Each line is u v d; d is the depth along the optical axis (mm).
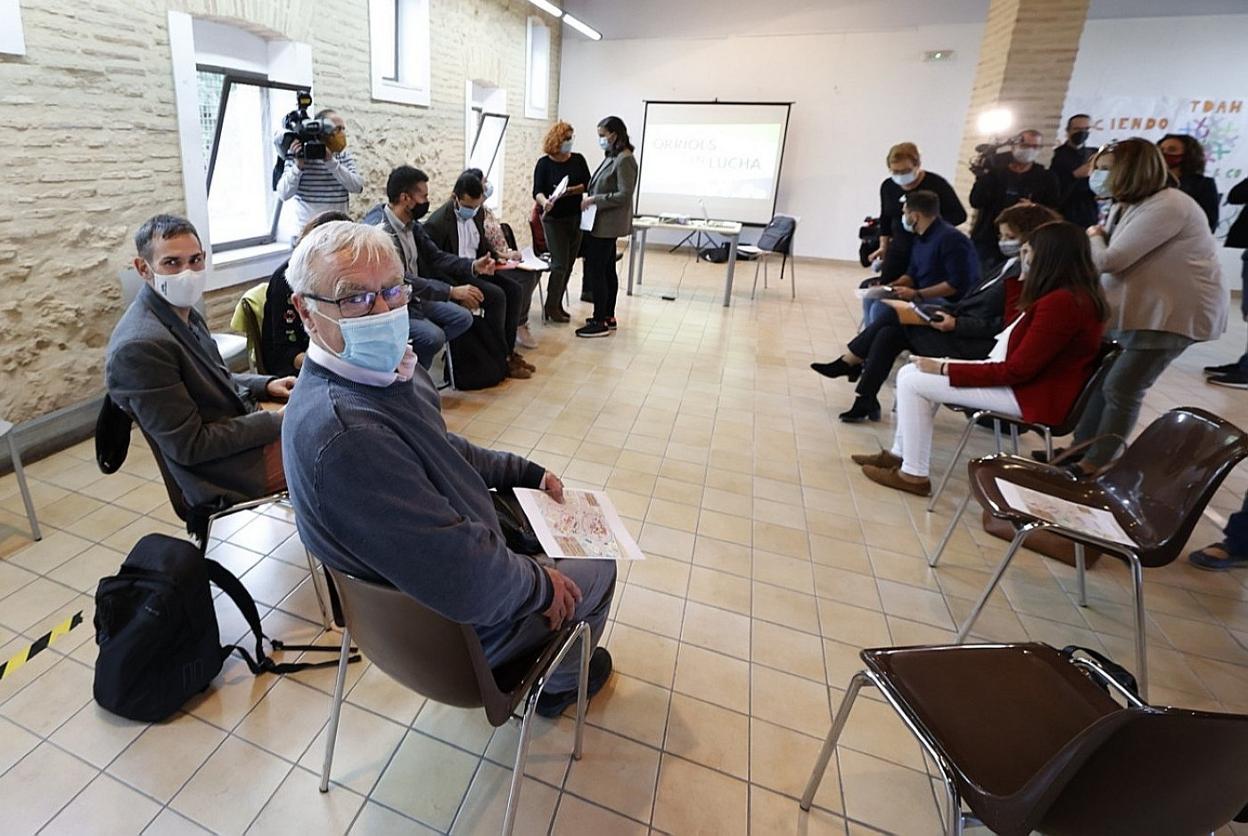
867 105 7371
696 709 1542
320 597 1721
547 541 1257
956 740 1021
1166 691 1683
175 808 1237
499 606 1012
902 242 3818
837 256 8023
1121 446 2457
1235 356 4879
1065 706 1102
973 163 4418
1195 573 2189
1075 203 4820
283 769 1329
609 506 1477
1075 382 2152
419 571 918
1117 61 6520
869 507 2518
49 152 2393
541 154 7980
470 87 5926
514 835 1229
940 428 3383
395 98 4777
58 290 2512
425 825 1242
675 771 1384
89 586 1785
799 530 2332
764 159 7746
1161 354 2354
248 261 3494
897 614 1918
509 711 1053
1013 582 2098
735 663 1690
